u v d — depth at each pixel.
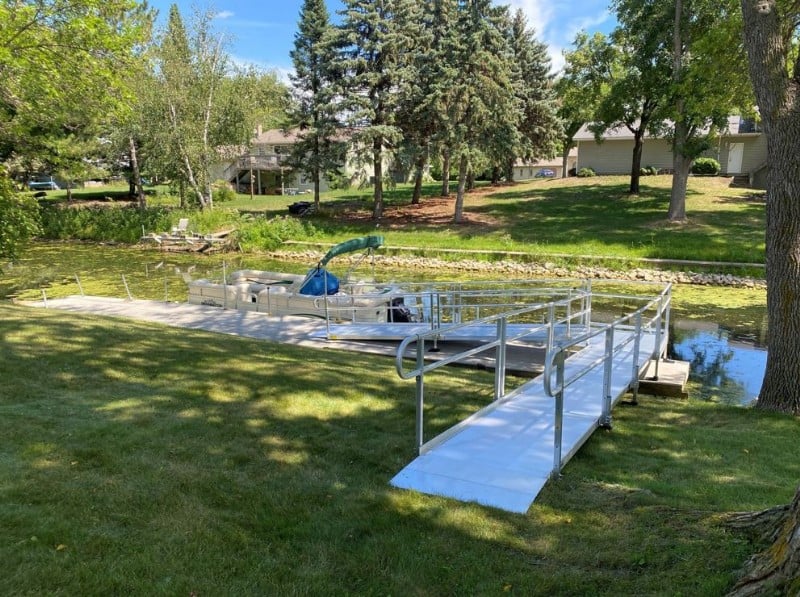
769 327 6.70
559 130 33.22
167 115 27.89
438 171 50.56
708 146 22.22
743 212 24.48
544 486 3.77
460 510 3.35
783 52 6.16
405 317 11.77
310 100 29.75
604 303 15.22
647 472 4.22
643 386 7.40
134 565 2.61
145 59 20.12
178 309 12.01
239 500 3.30
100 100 12.66
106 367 5.76
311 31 28.66
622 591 2.50
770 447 4.98
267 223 26.39
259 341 8.66
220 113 29.14
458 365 8.20
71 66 11.51
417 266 21.55
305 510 3.25
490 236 23.78
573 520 3.27
